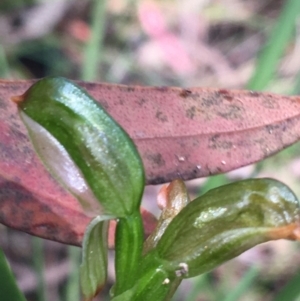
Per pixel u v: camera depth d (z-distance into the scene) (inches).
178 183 1.9
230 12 9.1
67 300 4.9
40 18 8.0
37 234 2.2
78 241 2.2
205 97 2.4
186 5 9.0
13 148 2.2
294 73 8.1
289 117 2.4
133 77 8.3
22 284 6.2
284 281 6.5
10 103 2.2
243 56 8.9
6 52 7.5
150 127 2.4
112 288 1.8
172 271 1.8
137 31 8.6
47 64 7.7
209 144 2.4
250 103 2.4
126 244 1.8
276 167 7.2
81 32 8.1
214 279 6.5
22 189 2.2
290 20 4.8
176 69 8.6
